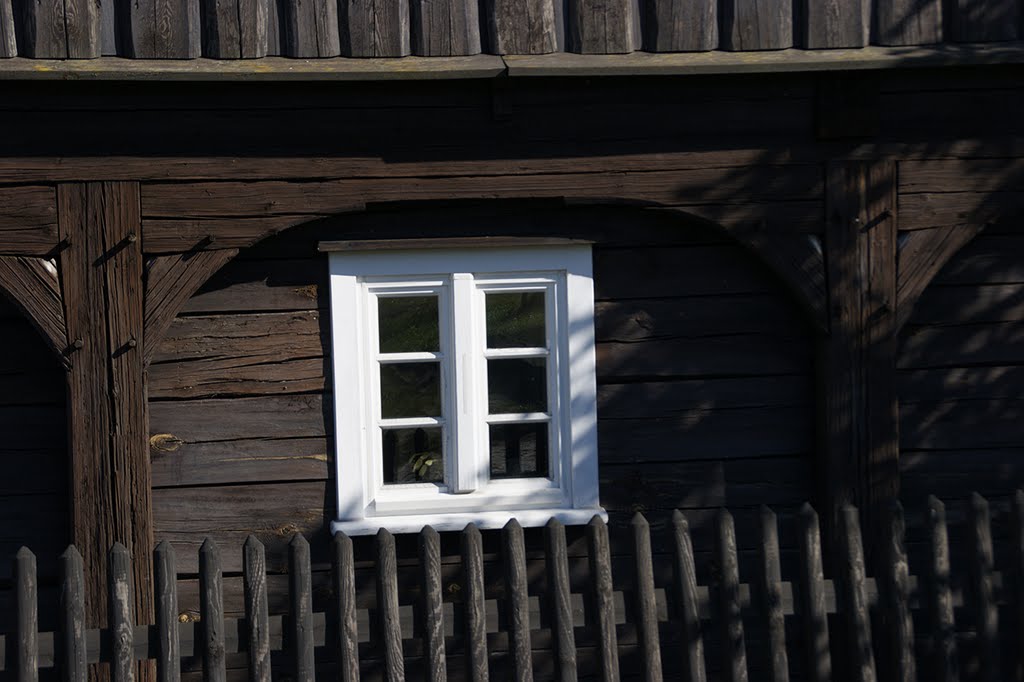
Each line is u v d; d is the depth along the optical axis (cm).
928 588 435
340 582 404
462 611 410
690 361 537
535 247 523
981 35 518
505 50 496
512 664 412
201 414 513
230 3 482
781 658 422
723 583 422
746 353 539
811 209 523
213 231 494
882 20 513
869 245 527
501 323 529
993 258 549
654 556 537
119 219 488
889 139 525
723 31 507
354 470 517
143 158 488
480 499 523
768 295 539
